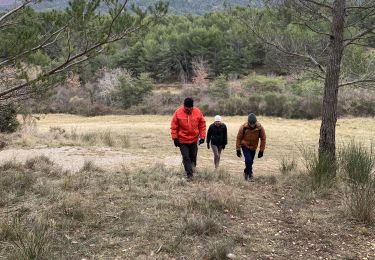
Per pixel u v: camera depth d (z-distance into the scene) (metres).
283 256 4.82
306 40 9.86
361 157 8.46
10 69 6.95
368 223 5.93
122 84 43.47
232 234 5.30
